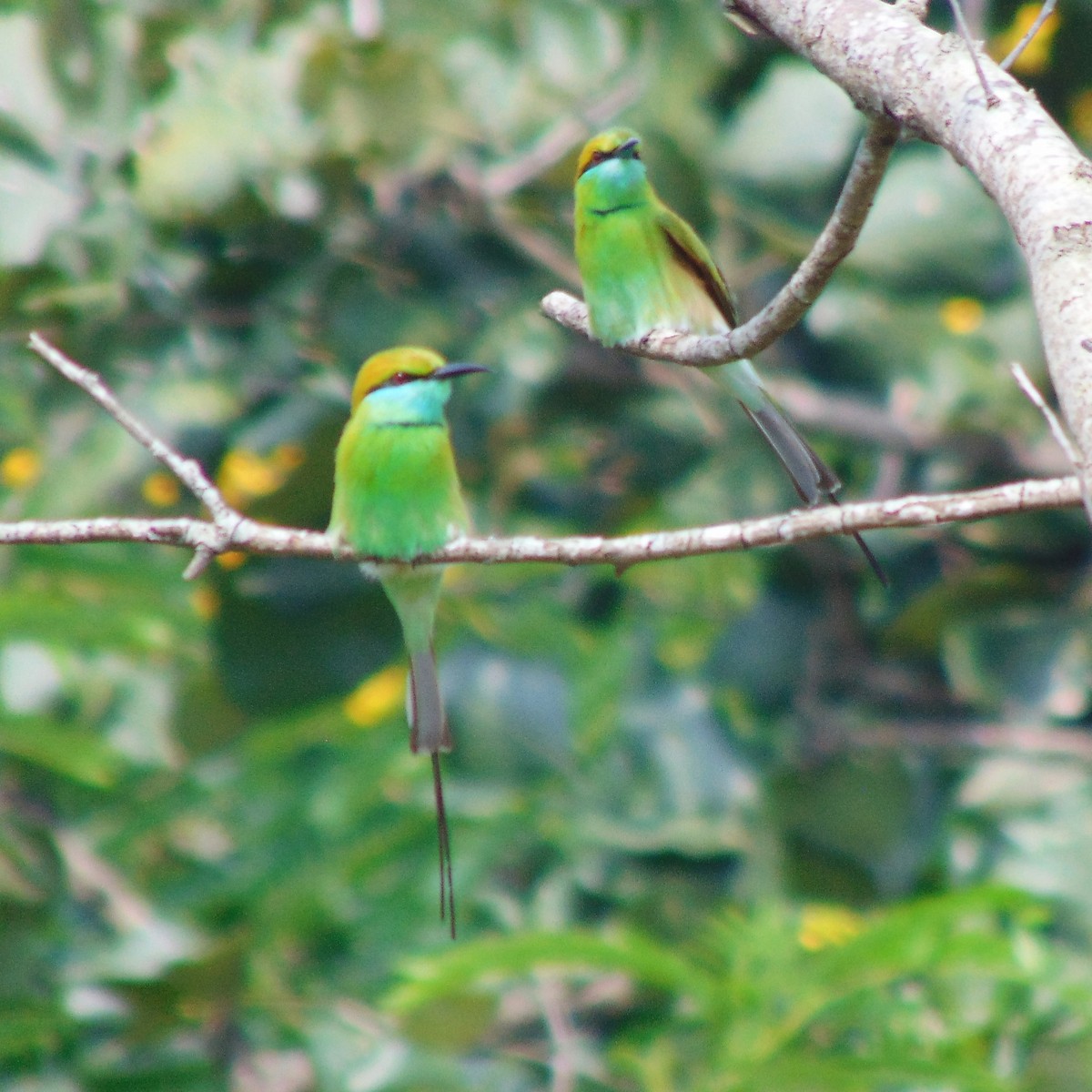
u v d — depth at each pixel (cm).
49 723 1062
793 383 1059
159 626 1083
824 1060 787
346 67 968
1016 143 381
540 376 1007
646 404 1085
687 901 1050
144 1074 1035
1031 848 1029
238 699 1008
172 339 1007
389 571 709
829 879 1040
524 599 1078
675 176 998
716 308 766
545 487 1090
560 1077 998
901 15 427
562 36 1013
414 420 701
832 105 1008
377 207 1025
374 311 996
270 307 1009
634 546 521
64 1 1008
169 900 1116
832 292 1059
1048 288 350
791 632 1091
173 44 1002
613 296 752
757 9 457
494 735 1041
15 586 1071
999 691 1050
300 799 1084
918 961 810
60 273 998
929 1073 784
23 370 1041
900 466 1087
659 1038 968
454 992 910
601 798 1049
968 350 1057
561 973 1034
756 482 1073
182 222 970
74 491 991
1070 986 826
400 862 1052
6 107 1007
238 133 971
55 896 1138
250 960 1032
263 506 990
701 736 1063
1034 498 451
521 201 1042
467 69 998
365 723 1085
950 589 1041
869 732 1068
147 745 1170
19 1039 1023
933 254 1023
